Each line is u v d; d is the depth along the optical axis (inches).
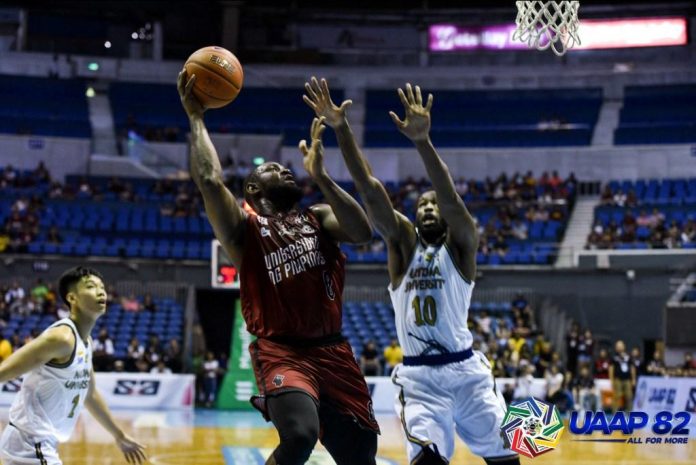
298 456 155.9
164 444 437.1
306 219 179.0
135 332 808.9
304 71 1299.2
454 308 199.2
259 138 1200.8
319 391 168.7
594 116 1237.7
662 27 1248.8
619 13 1254.3
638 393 708.0
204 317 940.6
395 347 737.0
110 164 1139.3
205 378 746.8
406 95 187.3
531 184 1114.1
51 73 1245.7
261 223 175.0
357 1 1334.9
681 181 1111.6
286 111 1273.4
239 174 1133.7
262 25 1317.7
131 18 1299.2
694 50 1246.3
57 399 173.9
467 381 196.7
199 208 1039.6
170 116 1251.8
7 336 767.1
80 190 1058.1
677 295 877.2
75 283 180.2
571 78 1264.8
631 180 1158.3
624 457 419.2
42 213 994.7
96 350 724.0
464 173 1210.0
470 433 200.4
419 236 205.9
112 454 390.9
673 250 920.9
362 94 1288.1
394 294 206.4
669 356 852.6
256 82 1298.0
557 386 693.9
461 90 1280.8
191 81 170.7
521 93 1269.7
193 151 169.8
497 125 1253.1
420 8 1337.4
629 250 933.2
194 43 1330.0
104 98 1251.8
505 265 937.5
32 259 895.7
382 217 195.2
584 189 1135.0
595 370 780.6
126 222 1003.3
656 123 1216.2
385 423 606.2
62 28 1282.0
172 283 904.3
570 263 945.5
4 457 171.8
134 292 893.2
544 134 1223.5
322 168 171.8
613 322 898.1
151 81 1277.1
